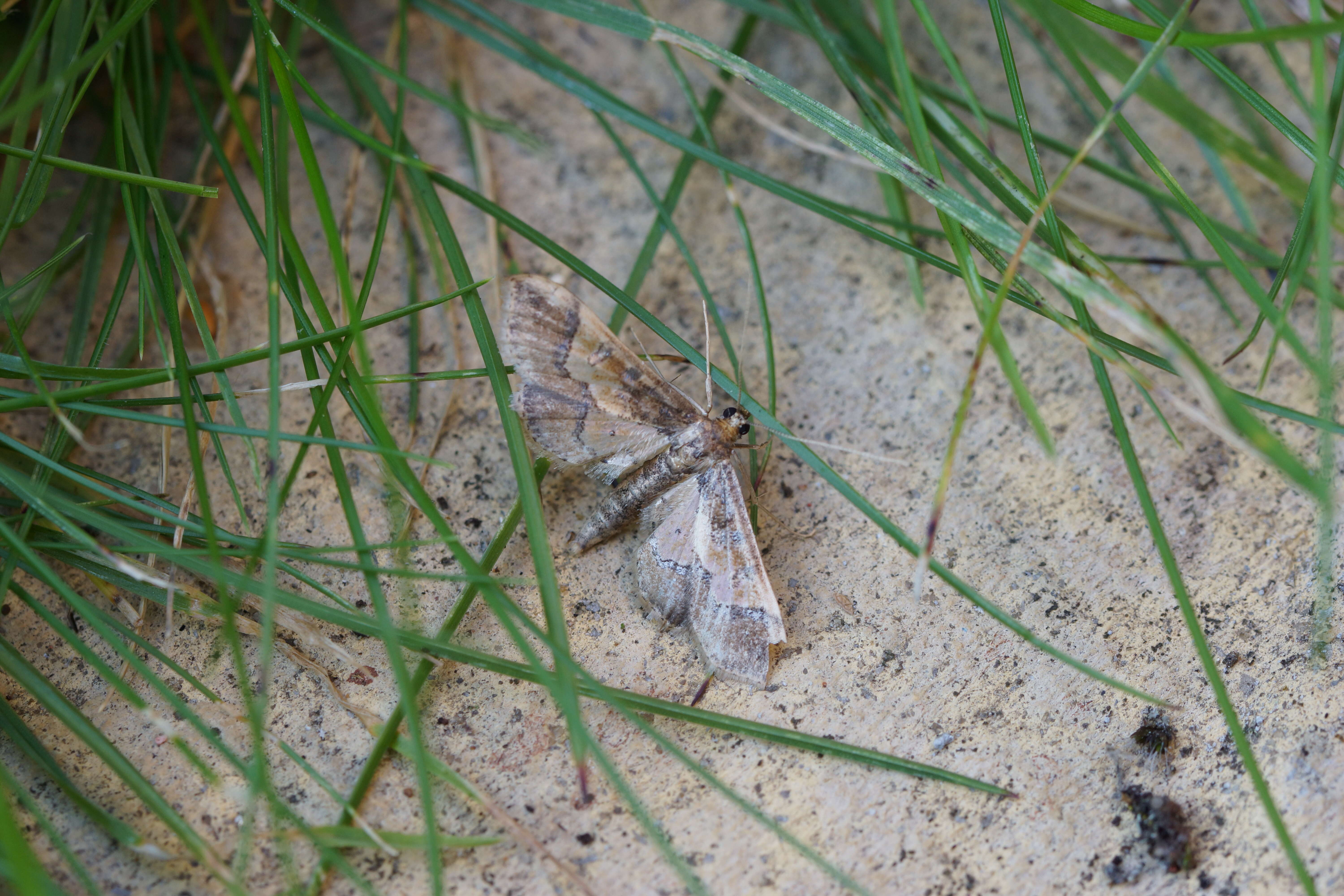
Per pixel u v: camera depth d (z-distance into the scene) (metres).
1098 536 0.22
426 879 0.22
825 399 0.23
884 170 0.22
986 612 0.22
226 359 0.22
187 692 0.22
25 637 0.22
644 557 0.22
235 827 0.22
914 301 0.23
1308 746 0.22
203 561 0.22
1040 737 0.22
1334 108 0.22
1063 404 0.23
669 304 0.23
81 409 0.22
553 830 0.22
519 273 0.23
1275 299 0.22
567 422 0.22
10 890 0.21
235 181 0.22
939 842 0.22
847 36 0.23
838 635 0.22
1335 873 0.21
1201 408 0.23
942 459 0.23
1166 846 0.22
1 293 0.22
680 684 0.22
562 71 0.23
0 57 0.23
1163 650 0.22
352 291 0.22
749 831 0.22
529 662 0.22
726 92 0.22
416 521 0.22
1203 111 0.21
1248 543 0.22
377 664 0.22
